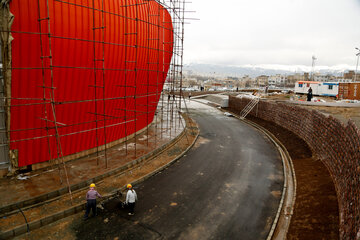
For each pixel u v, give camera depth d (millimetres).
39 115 11469
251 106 33562
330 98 42219
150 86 19953
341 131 11891
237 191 11969
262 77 158000
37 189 10266
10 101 10445
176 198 11086
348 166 9391
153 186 12172
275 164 15875
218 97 52938
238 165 15492
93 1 11461
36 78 10906
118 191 10672
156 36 19688
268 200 11195
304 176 13203
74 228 8727
